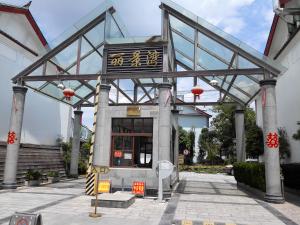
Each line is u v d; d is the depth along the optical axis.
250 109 25.88
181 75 10.93
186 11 10.91
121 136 11.44
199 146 34.31
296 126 14.62
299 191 11.87
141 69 11.37
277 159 9.90
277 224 6.84
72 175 16.72
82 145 22.08
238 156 15.23
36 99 17.27
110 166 11.25
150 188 10.80
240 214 7.90
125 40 11.62
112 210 8.05
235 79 12.49
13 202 8.77
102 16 11.73
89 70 13.58
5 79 14.75
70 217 7.08
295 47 14.70
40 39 17.25
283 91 16.69
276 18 16.91
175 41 12.38
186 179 19.20
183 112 36.22
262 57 10.32
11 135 11.81
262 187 10.67
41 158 16.16
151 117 11.20
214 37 10.61
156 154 10.98
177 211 8.16
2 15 14.75
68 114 21.11
